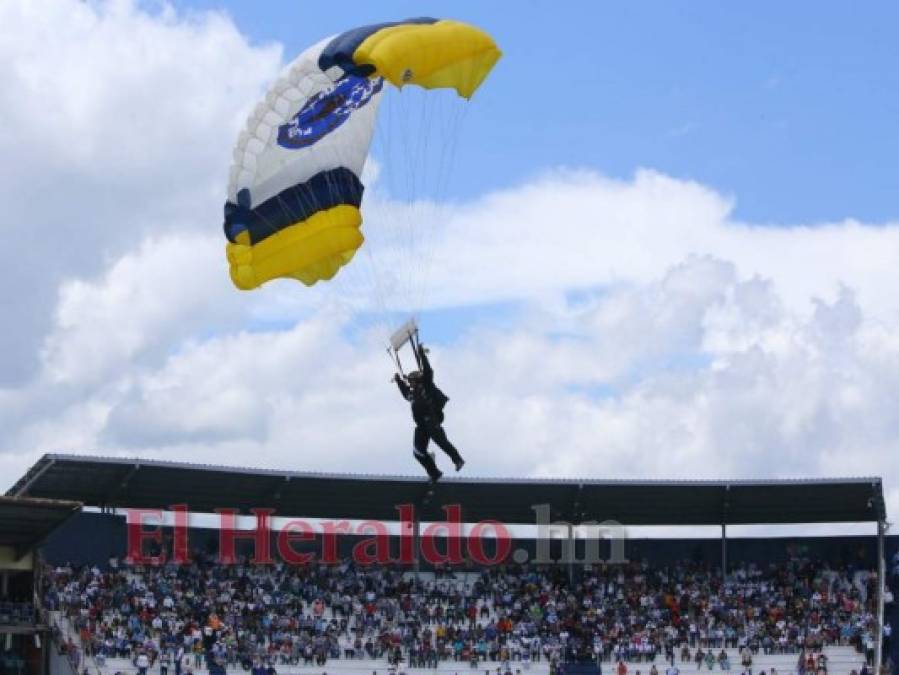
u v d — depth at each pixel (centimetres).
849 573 7438
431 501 7188
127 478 6606
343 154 4288
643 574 7500
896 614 7056
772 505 7312
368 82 4334
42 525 5706
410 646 6781
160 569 6938
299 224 4291
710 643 6975
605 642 6919
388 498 7138
